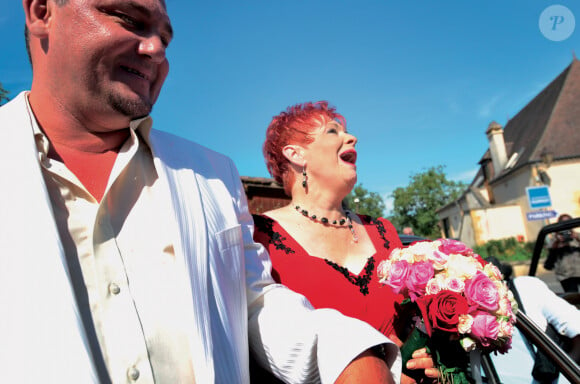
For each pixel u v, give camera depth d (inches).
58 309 30.3
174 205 40.1
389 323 64.2
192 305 36.5
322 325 36.8
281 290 47.3
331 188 70.8
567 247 182.1
